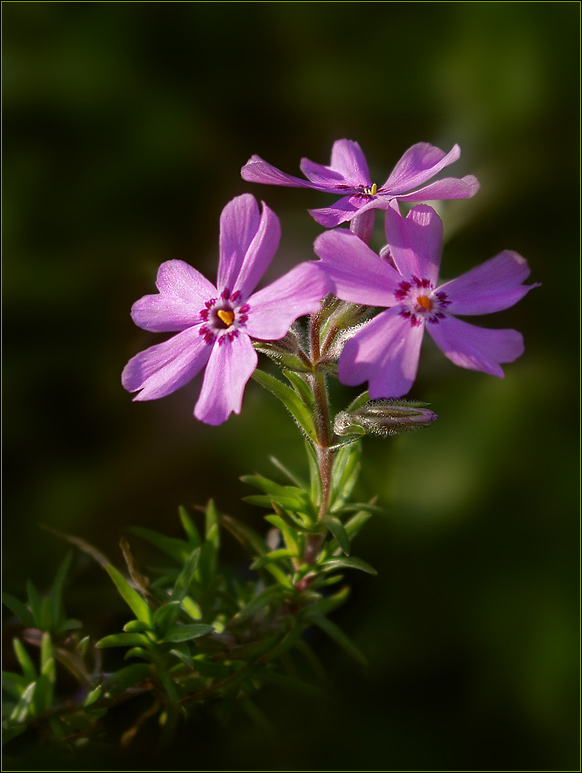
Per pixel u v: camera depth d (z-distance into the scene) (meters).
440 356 0.27
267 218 0.22
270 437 0.26
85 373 0.27
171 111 0.29
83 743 0.24
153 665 0.23
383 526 0.26
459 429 0.26
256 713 0.24
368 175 0.24
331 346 0.23
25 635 0.24
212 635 0.24
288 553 0.24
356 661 0.25
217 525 0.24
